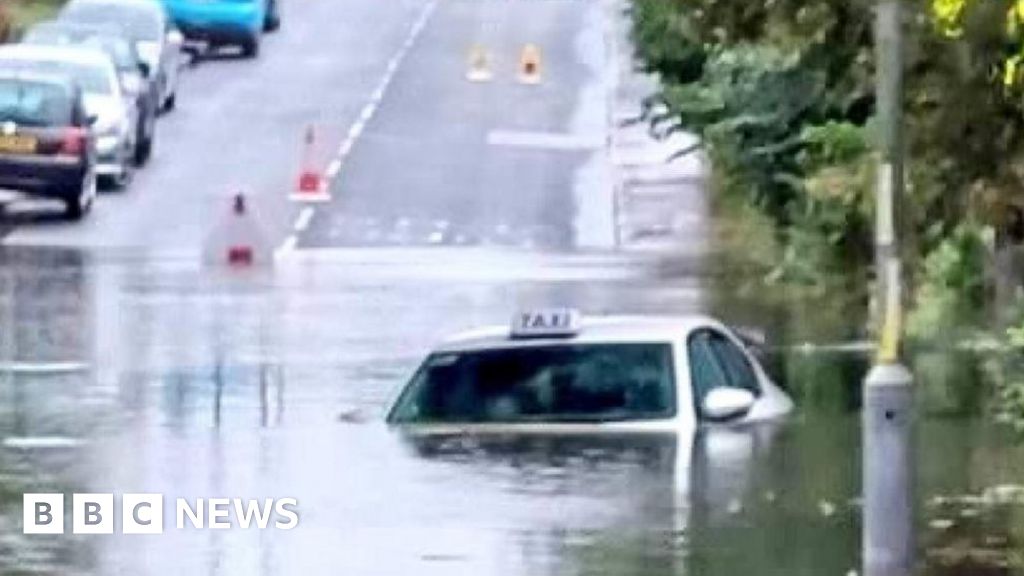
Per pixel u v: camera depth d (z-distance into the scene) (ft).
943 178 107.96
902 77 83.30
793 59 132.87
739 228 238.89
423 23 422.41
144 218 245.86
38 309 186.29
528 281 206.28
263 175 275.80
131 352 162.81
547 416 107.96
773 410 112.88
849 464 99.91
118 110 262.06
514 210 255.50
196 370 153.48
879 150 83.97
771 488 95.96
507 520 90.99
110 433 120.47
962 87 102.63
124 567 86.02
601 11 435.12
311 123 314.76
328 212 251.80
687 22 133.18
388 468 100.83
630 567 84.33
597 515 91.66
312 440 113.60
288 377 149.69
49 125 241.76
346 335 173.06
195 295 196.24
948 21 94.32
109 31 306.55
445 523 90.94
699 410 107.24
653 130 257.34
